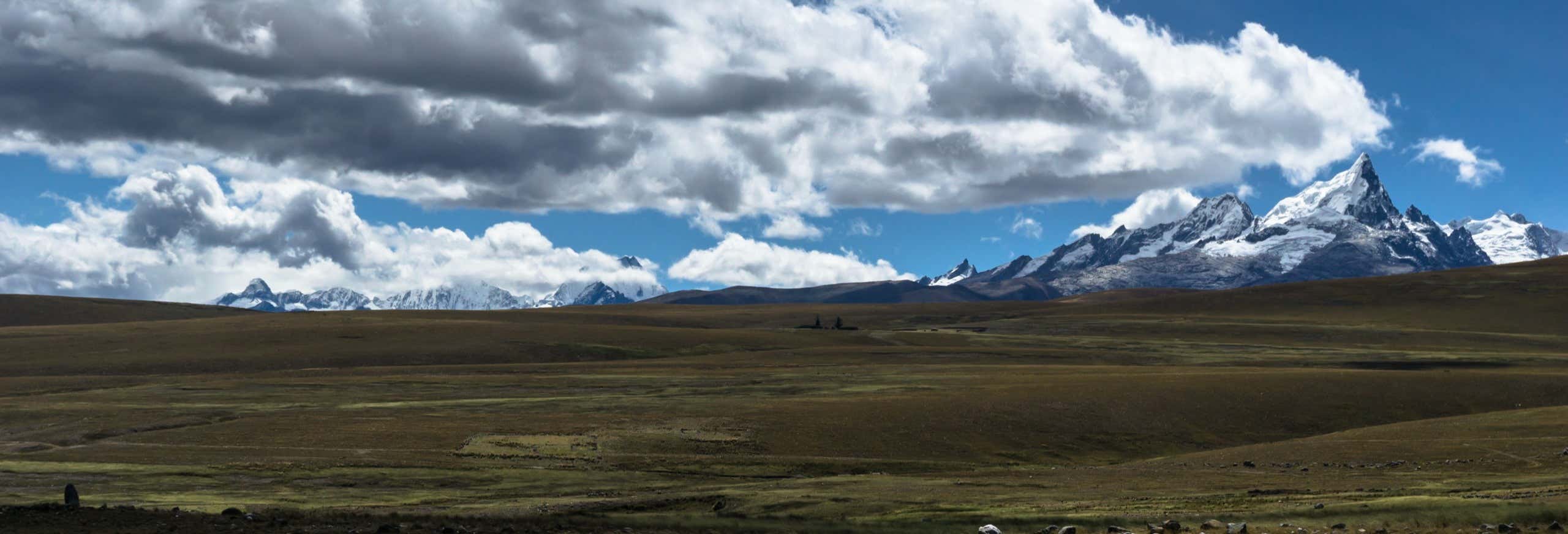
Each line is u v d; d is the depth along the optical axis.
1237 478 68.19
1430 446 79.00
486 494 71.12
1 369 172.38
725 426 98.56
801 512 59.47
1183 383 122.12
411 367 171.12
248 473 79.25
